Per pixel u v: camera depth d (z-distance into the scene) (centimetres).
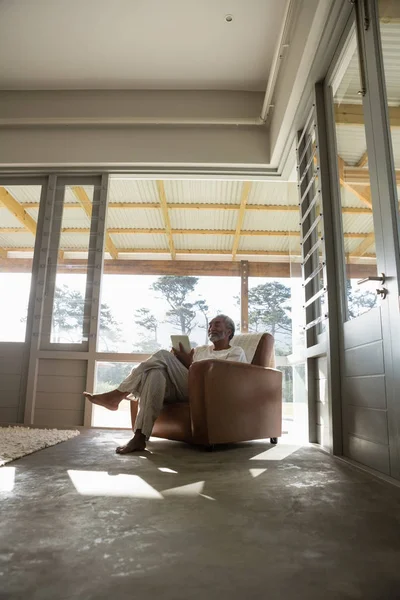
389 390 174
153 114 402
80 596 70
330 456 225
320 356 279
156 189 555
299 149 336
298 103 312
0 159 405
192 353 299
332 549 93
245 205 586
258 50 352
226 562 85
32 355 377
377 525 109
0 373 380
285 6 280
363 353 204
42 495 135
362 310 211
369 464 192
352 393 218
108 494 137
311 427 287
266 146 402
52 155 405
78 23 329
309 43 259
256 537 100
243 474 172
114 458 204
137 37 341
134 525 107
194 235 684
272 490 146
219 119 390
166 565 83
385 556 89
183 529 104
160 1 307
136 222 648
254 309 690
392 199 174
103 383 379
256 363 275
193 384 233
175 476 166
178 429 250
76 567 82
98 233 402
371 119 194
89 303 389
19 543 94
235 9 313
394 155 175
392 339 171
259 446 259
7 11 318
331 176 267
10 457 196
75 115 404
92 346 377
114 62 370
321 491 145
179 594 72
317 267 303
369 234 201
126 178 421
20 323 390
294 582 77
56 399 372
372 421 190
